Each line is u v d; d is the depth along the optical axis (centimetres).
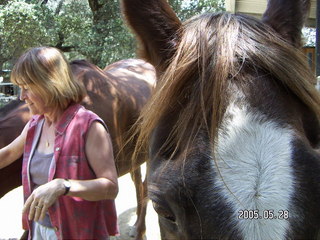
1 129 250
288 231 97
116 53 1122
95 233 193
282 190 101
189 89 126
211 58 124
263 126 111
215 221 101
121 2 159
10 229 401
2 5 1020
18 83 188
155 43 154
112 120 306
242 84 119
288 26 150
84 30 1180
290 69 124
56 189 166
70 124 186
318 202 103
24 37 1078
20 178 260
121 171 322
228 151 108
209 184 106
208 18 140
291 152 106
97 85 308
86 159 186
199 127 116
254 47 126
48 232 193
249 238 97
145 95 364
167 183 113
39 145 197
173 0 1061
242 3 533
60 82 184
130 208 469
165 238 132
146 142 148
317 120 125
